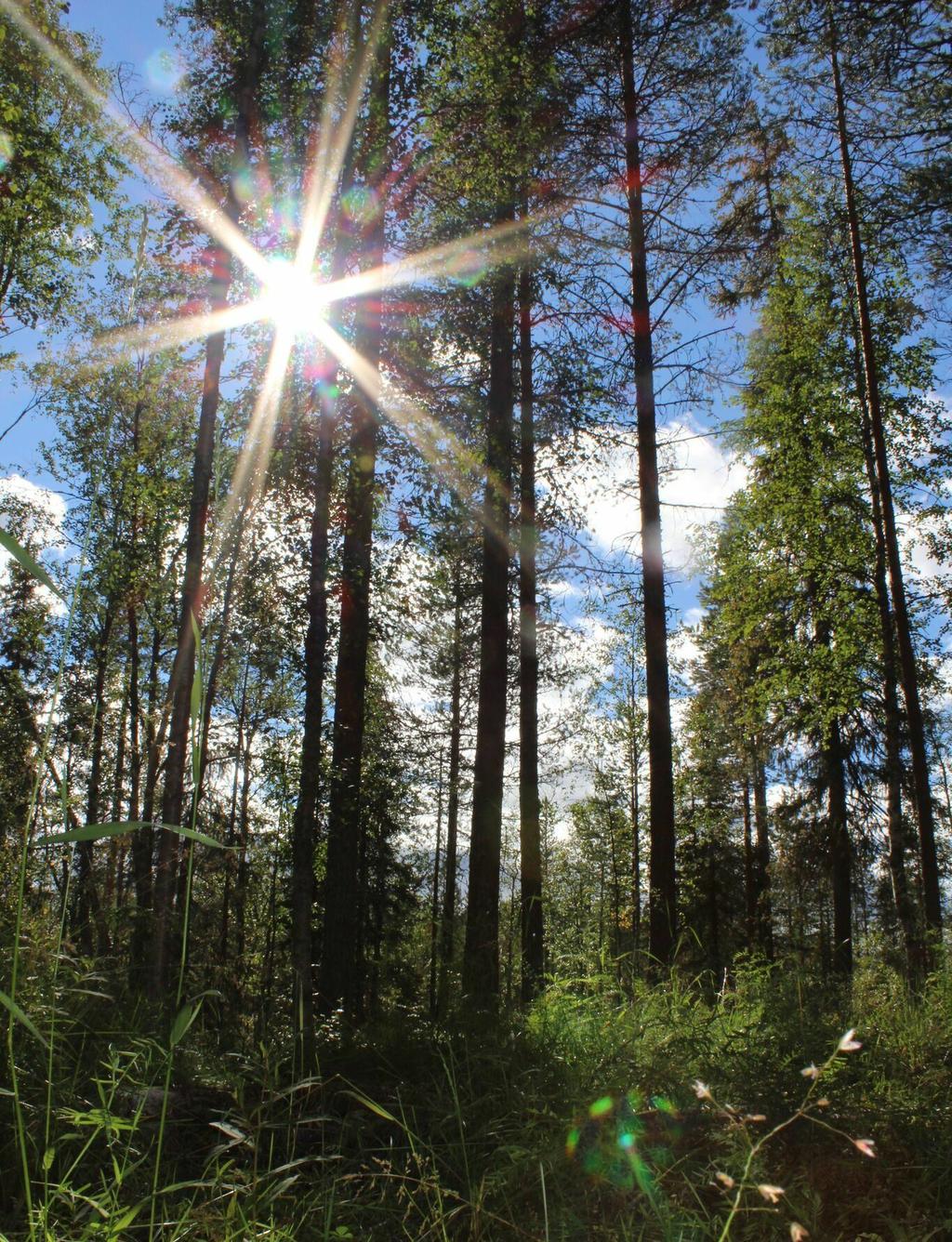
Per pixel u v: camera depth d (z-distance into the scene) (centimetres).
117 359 1362
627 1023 524
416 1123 391
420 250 1086
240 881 1143
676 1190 337
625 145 1312
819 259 1727
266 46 887
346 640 1084
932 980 745
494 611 1189
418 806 1470
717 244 1342
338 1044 555
